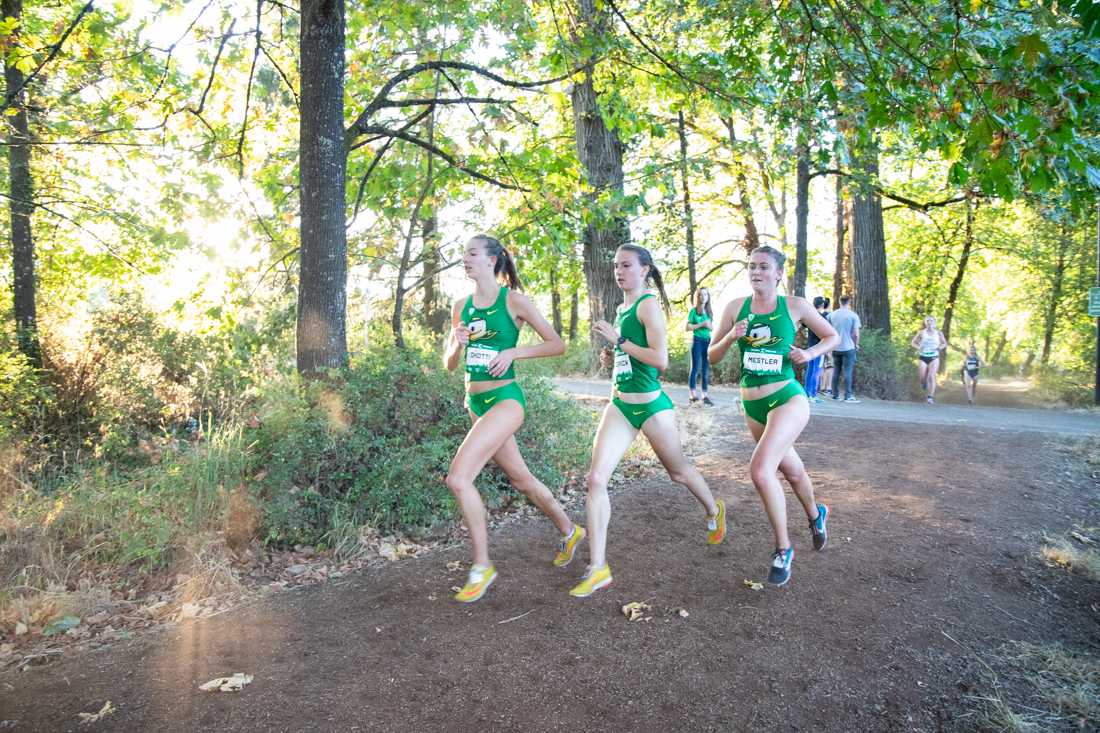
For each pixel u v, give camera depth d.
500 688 2.84
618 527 4.98
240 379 8.22
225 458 4.97
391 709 2.69
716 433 8.39
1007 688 2.88
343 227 5.82
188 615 3.68
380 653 3.15
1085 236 19.84
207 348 8.65
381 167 7.82
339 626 3.45
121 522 4.60
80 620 3.68
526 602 3.69
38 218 9.00
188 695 2.81
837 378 12.52
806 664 3.03
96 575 4.26
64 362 8.37
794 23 5.20
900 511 5.20
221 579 4.06
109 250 8.87
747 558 4.30
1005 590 3.87
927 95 4.15
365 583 4.06
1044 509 5.34
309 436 4.93
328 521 4.81
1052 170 3.49
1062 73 3.30
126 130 7.36
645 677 2.92
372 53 7.65
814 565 4.16
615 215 7.75
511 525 5.18
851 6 4.57
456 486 3.68
